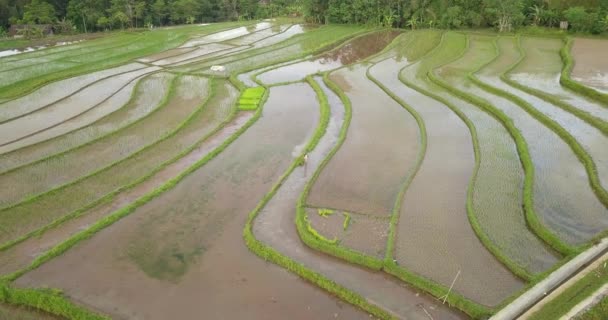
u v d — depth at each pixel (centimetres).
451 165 2053
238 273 1417
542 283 1280
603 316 1152
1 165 2152
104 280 1393
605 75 3225
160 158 2202
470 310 1219
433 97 2995
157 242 1567
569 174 1936
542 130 2388
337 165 2070
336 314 1256
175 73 3759
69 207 1791
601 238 1472
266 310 1273
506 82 3195
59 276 1409
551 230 1557
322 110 2769
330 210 1717
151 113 2794
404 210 1705
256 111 2800
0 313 1293
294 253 1499
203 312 1268
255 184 1955
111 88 3356
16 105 3006
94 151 2291
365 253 1475
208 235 1606
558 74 3375
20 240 1573
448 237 1544
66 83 3494
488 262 1420
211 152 2217
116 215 1689
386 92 3136
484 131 2406
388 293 1313
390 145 2273
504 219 1631
